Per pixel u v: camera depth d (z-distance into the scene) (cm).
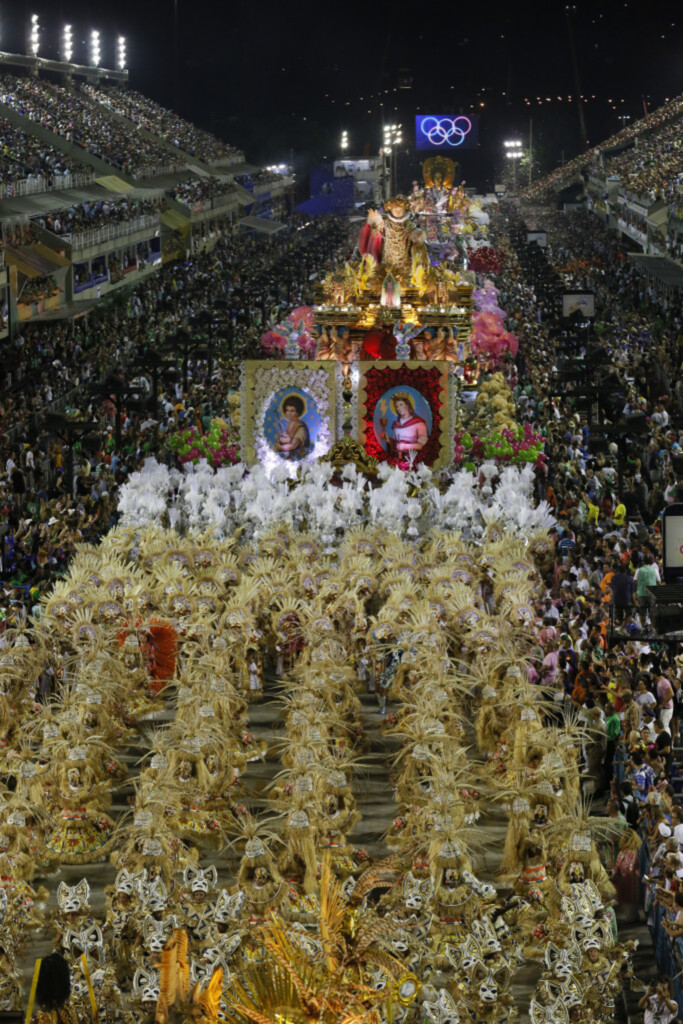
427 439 5066
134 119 16150
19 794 2306
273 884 2023
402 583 3419
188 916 1959
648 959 2112
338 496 4044
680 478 4716
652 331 8412
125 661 3084
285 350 6706
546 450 5653
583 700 2931
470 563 3647
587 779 2778
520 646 3100
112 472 5325
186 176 14438
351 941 1385
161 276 11650
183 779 2453
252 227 16888
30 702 2817
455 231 9094
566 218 19362
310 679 2739
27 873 2183
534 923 2114
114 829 2469
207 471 4388
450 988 1845
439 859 2036
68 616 3181
